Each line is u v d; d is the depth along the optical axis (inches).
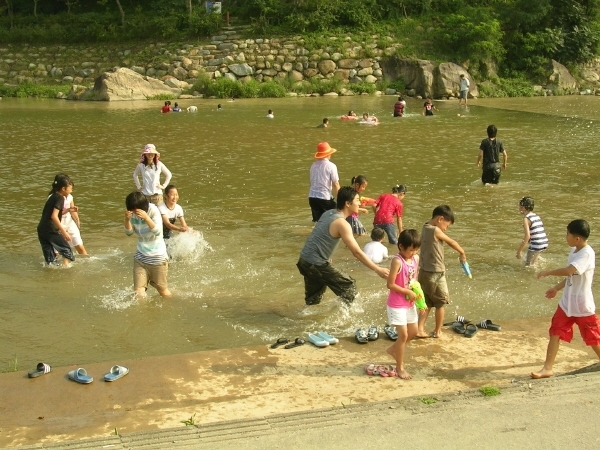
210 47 1541.6
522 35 1609.3
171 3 1756.9
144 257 295.3
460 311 282.5
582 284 206.5
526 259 344.8
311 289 285.7
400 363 210.8
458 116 1069.8
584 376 191.5
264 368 217.6
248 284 318.0
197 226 423.2
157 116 1069.1
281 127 927.0
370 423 163.8
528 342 237.8
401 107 1054.4
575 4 1647.4
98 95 1374.3
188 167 629.6
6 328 267.1
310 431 160.2
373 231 354.0
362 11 1589.6
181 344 252.5
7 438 174.6
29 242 390.3
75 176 585.3
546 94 1549.0
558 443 152.2
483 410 169.3
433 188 532.4
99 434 176.1
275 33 1562.5
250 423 168.6
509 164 640.4
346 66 1508.4
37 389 202.1
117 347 250.1
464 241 384.5
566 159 665.0
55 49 1647.4
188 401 195.5
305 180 569.9
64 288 313.9
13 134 850.8
